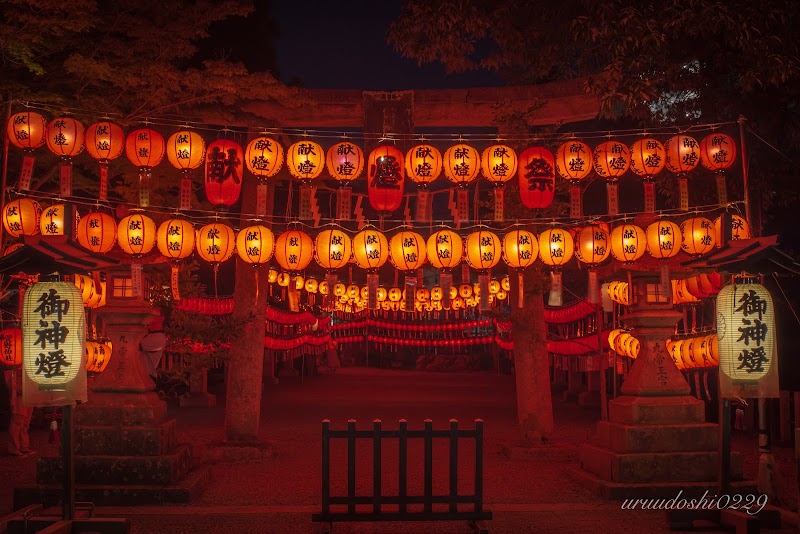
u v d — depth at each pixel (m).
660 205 17.42
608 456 9.27
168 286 10.90
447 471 10.88
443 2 11.27
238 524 7.88
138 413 9.08
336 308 22.67
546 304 20.38
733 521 7.39
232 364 12.17
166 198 12.88
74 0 10.35
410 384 31.11
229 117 12.02
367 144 11.80
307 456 12.27
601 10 9.95
